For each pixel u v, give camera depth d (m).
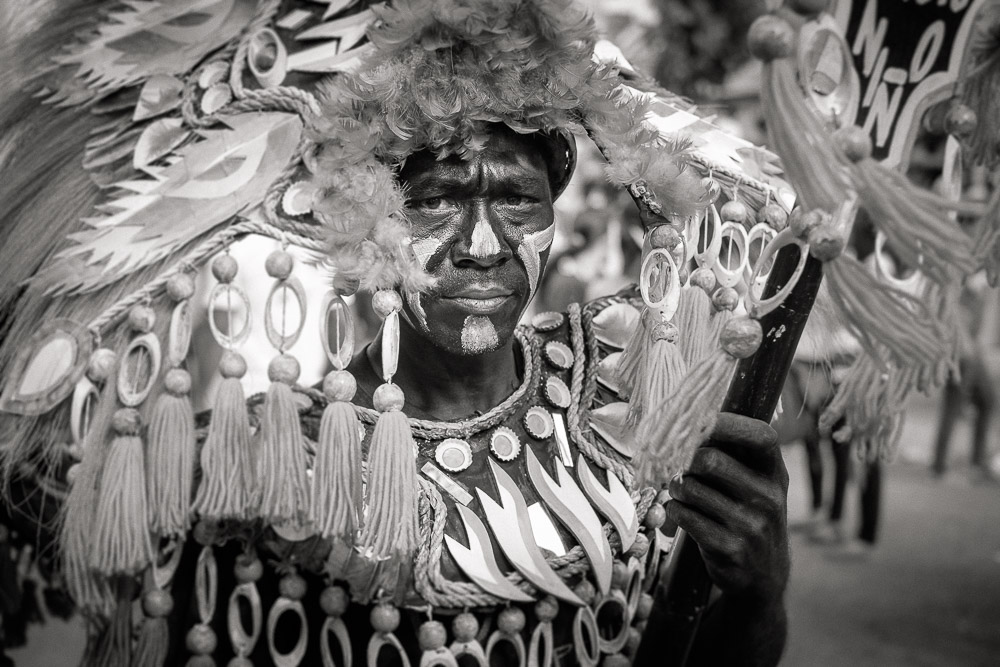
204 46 1.10
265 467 0.95
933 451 5.56
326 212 0.97
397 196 0.98
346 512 0.94
